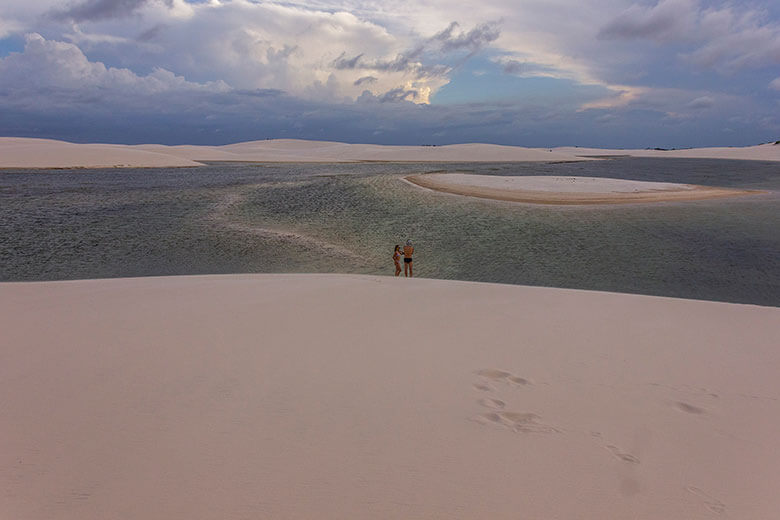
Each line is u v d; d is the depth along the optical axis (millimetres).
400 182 33781
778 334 5781
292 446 2832
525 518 2279
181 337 5004
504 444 2951
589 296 7844
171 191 31953
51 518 2164
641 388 3951
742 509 2424
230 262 16109
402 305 6723
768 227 20469
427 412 3352
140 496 2330
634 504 2420
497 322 5859
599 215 23047
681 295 12922
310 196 28562
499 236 19484
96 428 3008
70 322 5645
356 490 2436
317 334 5180
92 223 21719
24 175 44500
